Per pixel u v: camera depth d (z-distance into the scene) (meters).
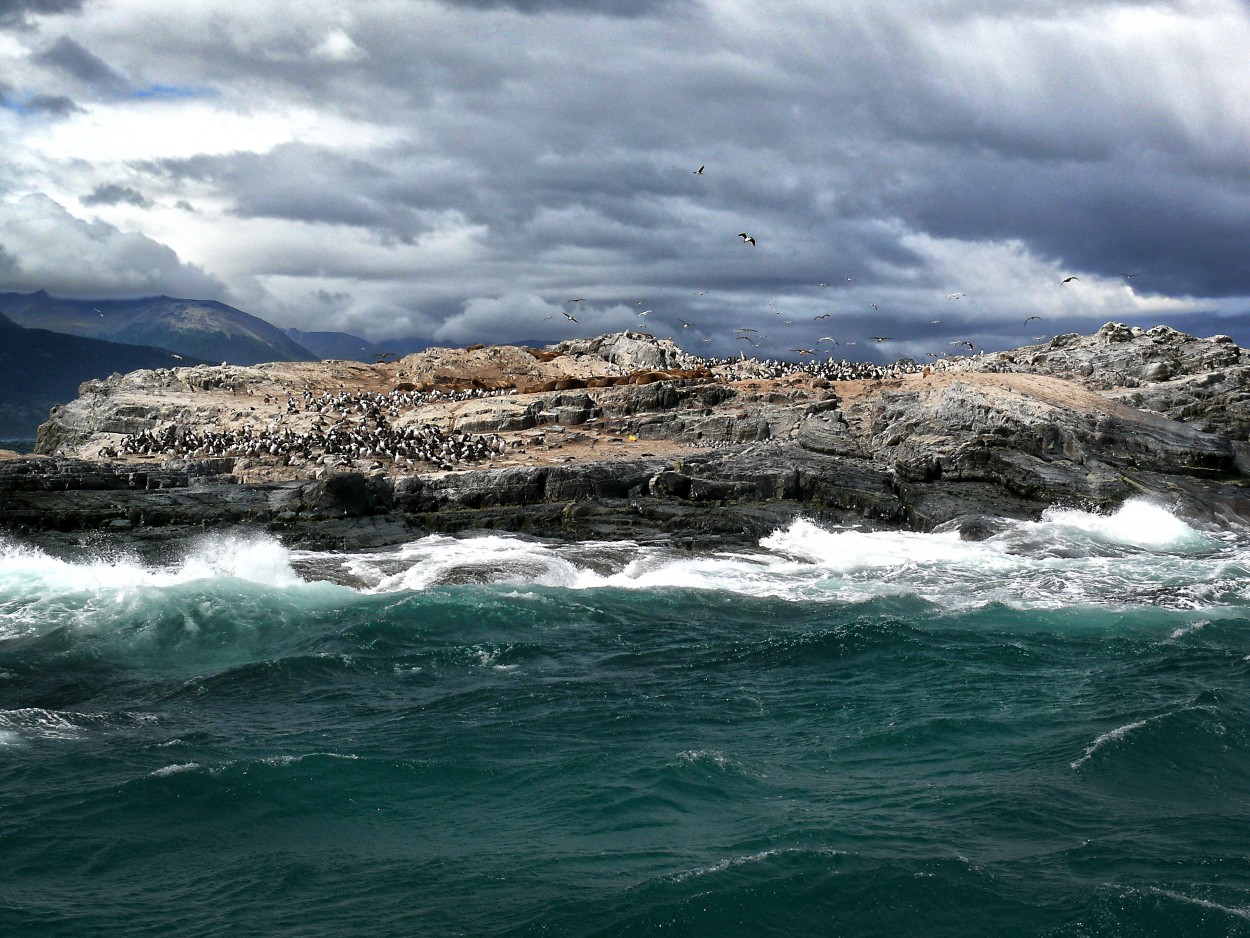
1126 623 37.38
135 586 40.31
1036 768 24.75
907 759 25.48
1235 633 36.16
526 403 68.38
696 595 41.00
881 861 20.27
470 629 36.66
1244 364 70.31
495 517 49.53
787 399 69.06
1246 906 18.78
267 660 33.19
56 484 49.38
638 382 76.25
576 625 37.38
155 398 73.00
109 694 30.84
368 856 20.88
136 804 22.91
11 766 24.97
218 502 48.88
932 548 47.44
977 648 34.41
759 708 29.16
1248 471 57.59
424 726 27.77
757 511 49.75
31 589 40.19
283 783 23.89
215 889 19.66
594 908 18.81
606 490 51.62
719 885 19.44
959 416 57.16
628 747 26.16
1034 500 52.53
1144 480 53.59
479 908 18.88
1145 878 19.75
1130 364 71.12
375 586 41.62
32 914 18.66
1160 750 25.53
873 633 35.50
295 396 77.50
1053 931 18.25
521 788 23.83
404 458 56.84
